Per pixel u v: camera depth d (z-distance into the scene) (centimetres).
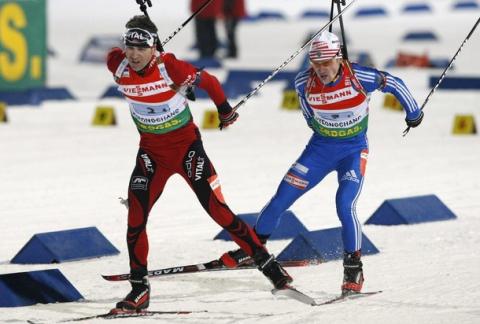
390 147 4516
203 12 8475
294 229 2848
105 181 3722
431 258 2492
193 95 2055
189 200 3384
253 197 3419
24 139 4781
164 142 2083
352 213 2167
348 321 1912
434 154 4322
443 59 8006
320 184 3672
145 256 2072
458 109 5794
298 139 4791
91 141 4734
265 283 2330
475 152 4384
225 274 2425
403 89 2228
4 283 2128
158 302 2161
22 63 6444
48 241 2566
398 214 2973
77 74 7656
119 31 10131
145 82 2017
